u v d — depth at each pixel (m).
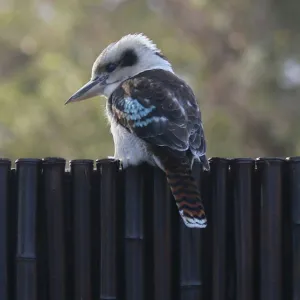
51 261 8.14
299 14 24.12
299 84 24.30
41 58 24.72
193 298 8.11
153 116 8.61
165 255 8.12
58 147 23.03
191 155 8.44
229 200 8.24
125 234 8.16
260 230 8.17
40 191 8.21
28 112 23.36
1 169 8.14
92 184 8.25
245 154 24.70
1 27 25.44
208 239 8.24
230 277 8.25
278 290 8.11
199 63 25.08
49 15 25.50
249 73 24.31
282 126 24.48
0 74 27.06
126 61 9.81
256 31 24.50
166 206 8.18
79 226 8.15
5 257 8.12
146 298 8.22
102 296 8.11
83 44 24.59
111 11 24.86
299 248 8.07
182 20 25.23
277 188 8.11
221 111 24.34
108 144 22.84
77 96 9.89
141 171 8.20
